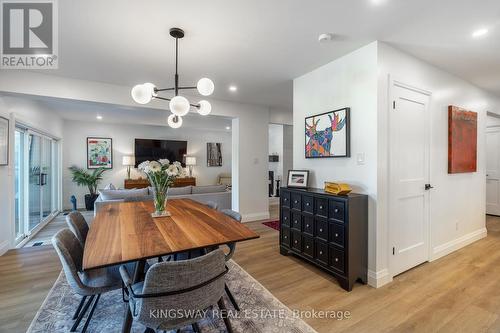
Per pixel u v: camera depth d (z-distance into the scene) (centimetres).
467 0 173
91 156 670
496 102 395
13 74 296
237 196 480
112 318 181
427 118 279
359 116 247
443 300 205
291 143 728
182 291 115
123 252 129
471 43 237
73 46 242
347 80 261
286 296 213
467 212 338
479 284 230
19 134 379
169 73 317
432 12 188
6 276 250
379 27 209
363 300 206
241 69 305
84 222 221
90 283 154
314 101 305
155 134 757
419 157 270
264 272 259
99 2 176
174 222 188
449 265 273
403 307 196
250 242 357
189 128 804
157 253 128
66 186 638
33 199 428
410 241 262
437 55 263
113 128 698
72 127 647
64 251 139
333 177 279
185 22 203
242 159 481
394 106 245
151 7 183
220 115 457
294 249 287
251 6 182
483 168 366
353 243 224
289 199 294
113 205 258
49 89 315
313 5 181
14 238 334
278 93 411
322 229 249
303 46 245
